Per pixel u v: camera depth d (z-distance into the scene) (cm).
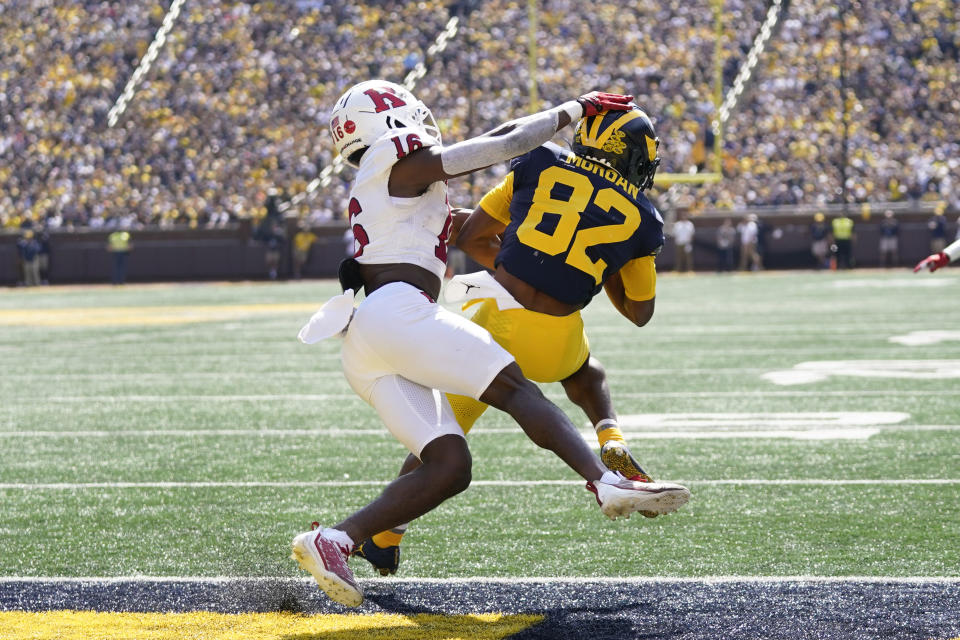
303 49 12344
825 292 7431
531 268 1233
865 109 11850
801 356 3825
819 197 11344
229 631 1148
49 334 5312
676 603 1232
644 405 2806
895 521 1622
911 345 4078
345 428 2555
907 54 12194
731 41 12169
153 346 4644
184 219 11306
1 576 1395
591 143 1273
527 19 12406
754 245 10675
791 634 1109
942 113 11838
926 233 10644
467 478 1121
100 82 12212
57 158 11788
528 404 1108
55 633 1141
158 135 11856
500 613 1210
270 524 1675
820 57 12156
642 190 1308
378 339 1127
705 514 1686
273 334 5116
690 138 11350
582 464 1086
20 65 12412
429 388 1147
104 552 1517
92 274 10956
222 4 12612
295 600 1265
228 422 2659
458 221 1342
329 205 11250
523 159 1287
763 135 11681
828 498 1777
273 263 10738
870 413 2608
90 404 2995
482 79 12031
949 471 1964
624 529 1606
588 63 12062
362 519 1097
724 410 2703
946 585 1287
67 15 12638
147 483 1983
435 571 1396
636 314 1350
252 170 11544
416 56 12200
